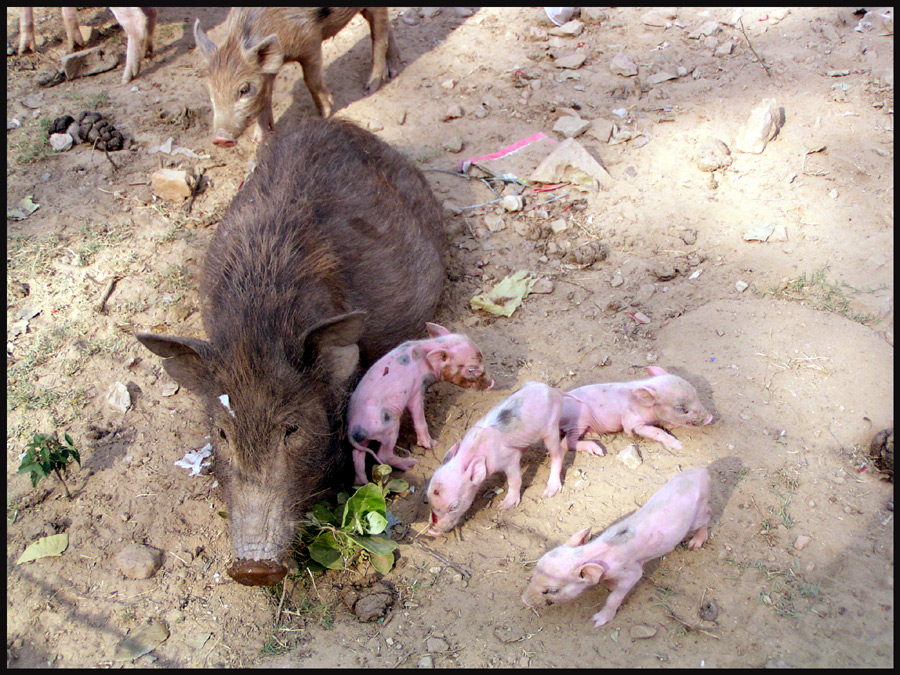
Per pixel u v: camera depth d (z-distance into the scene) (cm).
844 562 170
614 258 228
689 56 288
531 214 241
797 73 271
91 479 190
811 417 190
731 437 188
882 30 286
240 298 176
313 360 172
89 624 170
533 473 188
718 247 226
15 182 253
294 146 214
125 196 250
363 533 171
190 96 291
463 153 261
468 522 181
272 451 166
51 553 178
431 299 214
